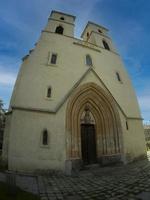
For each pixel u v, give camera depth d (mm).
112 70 20547
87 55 19562
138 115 19812
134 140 17703
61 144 13414
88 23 25594
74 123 15281
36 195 7094
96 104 17391
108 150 16062
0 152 18344
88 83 16719
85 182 9578
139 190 7238
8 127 14609
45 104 14359
